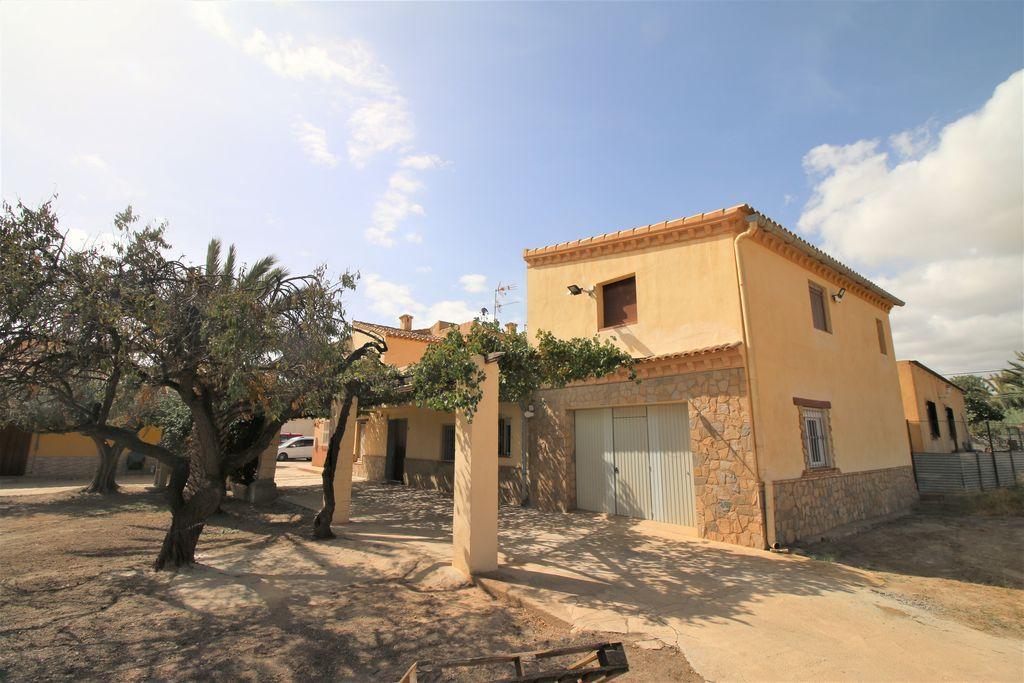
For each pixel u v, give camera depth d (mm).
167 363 6434
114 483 14914
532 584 6422
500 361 7840
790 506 8969
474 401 6812
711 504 9086
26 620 5312
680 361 9750
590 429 11719
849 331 12641
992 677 4281
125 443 7090
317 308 7047
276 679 4215
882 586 6688
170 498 7402
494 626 5344
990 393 30234
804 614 5617
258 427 14070
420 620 5504
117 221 6133
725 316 9523
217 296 6277
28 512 11602
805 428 10172
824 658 4586
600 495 11352
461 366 6793
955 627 5367
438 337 21250
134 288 5980
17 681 4066
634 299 11344
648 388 10477
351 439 11164
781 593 6297
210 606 5895
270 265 12734
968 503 12852
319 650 4766
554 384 8672
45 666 4336
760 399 8977
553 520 10719
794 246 10516
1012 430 23094
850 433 11539
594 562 7578
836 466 10617
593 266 12094
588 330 11906
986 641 5023
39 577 6750
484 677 4320
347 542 8992
